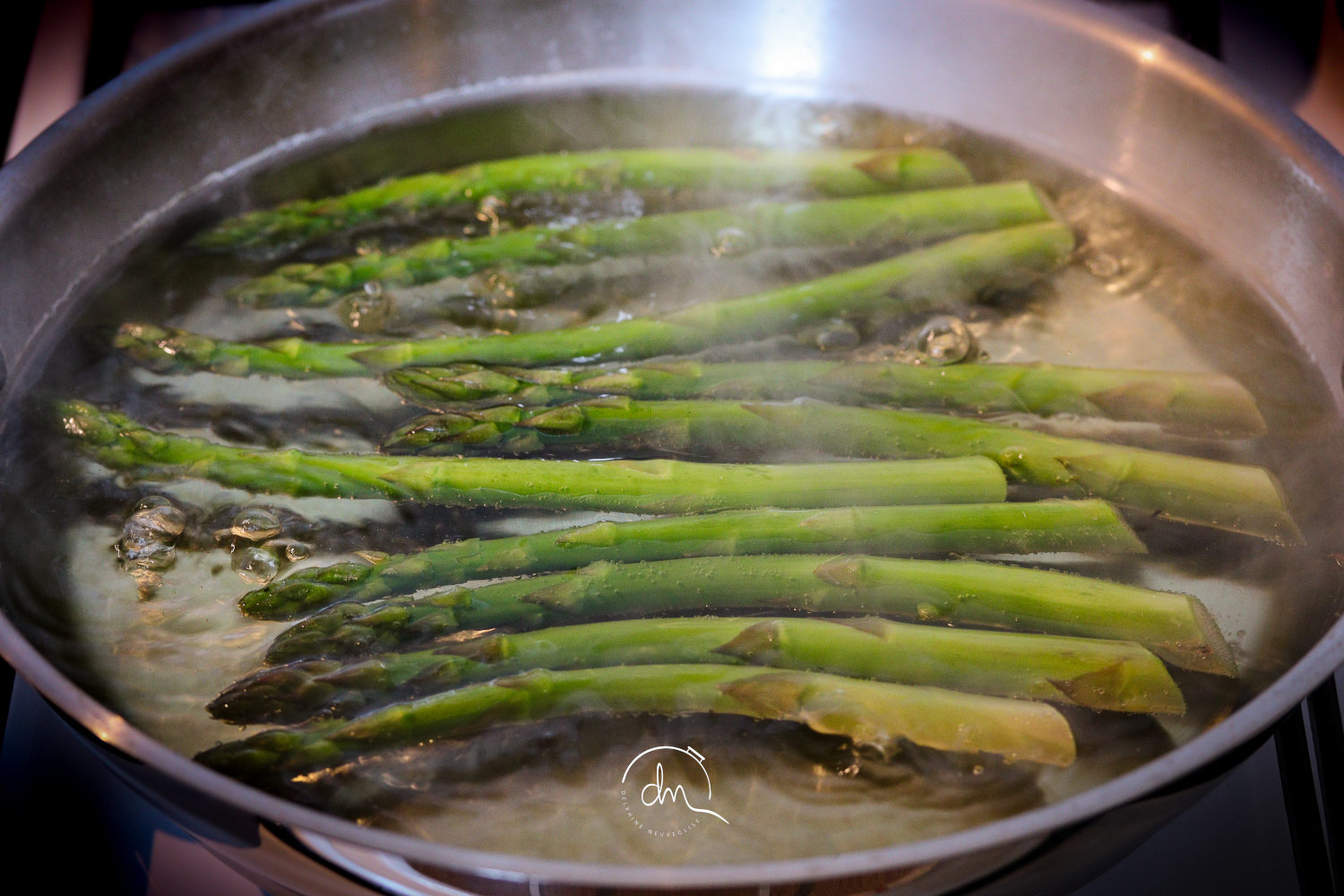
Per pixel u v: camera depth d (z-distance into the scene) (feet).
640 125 1.29
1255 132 1.11
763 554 0.97
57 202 1.11
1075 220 1.20
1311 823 0.95
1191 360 1.10
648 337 1.10
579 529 0.98
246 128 1.22
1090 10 1.18
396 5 1.22
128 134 1.15
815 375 1.08
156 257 1.17
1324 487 1.02
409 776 0.90
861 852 0.77
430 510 1.02
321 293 1.15
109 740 0.79
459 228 1.22
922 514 0.99
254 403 1.08
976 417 1.07
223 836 0.82
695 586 0.96
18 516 1.00
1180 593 0.95
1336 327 1.08
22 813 0.96
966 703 0.91
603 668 0.93
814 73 1.31
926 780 0.90
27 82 1.33
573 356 1.10
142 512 1.00
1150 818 0.81
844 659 0.93
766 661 0.93
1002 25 1.22
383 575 0.97
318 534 1.01
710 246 1.19
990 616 0.95
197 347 1.09
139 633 0.95
